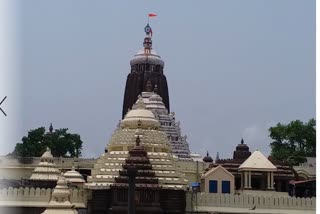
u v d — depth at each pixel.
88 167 122.56
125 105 156.12
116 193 79.12
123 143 87.44
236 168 109.00
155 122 92.06
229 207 87.12
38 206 82.00
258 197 88.19
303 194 109.44
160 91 156.25
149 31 162.62
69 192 78.81
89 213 82.19
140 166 80.94
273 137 156.62
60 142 153.50
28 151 140.62
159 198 80.25
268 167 102.12
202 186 98.06
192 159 142.50
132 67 160.00
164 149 88.31
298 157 143.38
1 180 91.75
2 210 80.31
